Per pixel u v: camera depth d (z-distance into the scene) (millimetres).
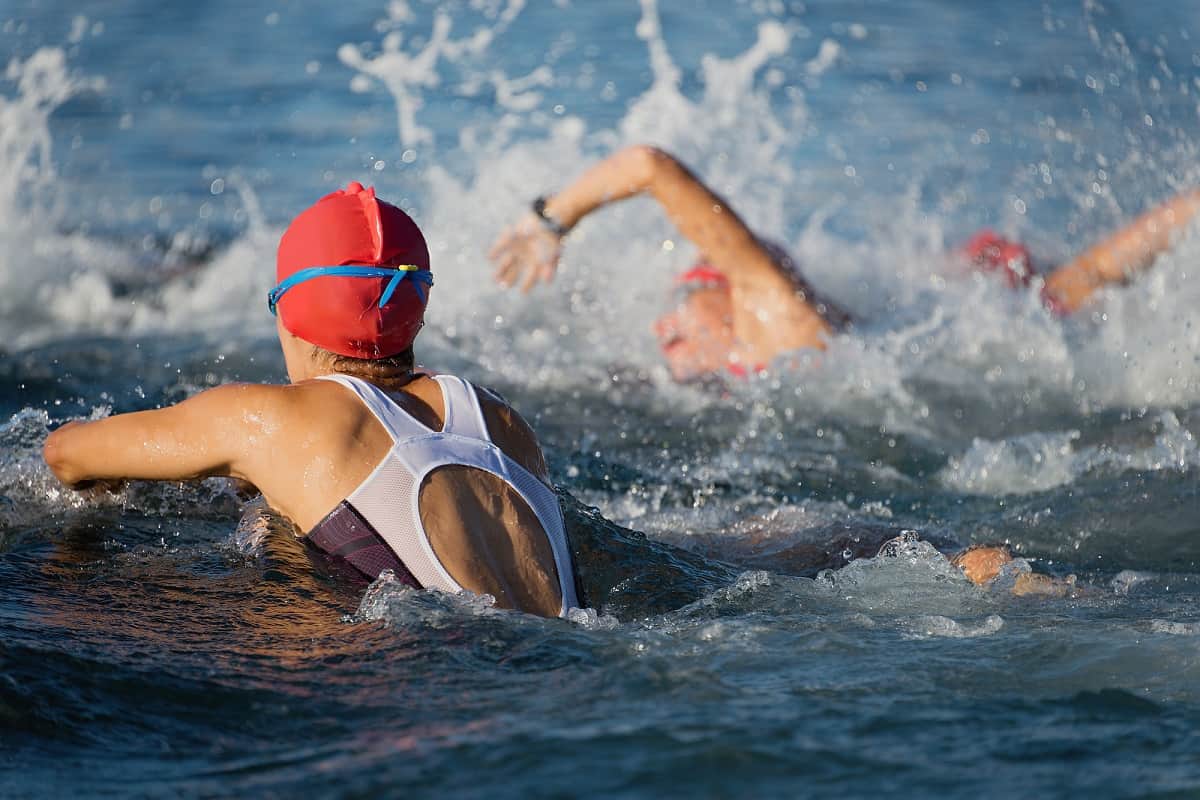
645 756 7660
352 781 7430
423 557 10320
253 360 21094
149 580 11125
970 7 50125
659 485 16531
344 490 10609
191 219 30203
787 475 17125
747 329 20734
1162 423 18672
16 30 46188
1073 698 8648
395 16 48969
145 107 38906
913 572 11930
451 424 11109
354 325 11039
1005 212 29844
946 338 21766
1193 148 32125
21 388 18938
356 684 8836
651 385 20625
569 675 8930
